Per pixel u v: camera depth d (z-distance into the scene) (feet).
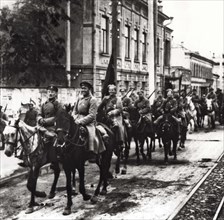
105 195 32.27
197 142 63.87
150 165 45.01
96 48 79.10
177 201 30.53
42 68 71.97
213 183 36.42
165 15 127.75
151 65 69.46
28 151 28.94
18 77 71.20
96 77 79.00
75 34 79.00
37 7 68.08
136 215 27.25
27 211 27.94
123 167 41.50
